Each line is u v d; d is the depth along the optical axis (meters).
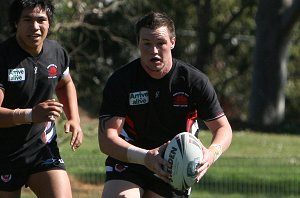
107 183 21.22
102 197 20.89
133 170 21.25
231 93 139.50
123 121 20.95
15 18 21.09
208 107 21.12
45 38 21.77
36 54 21.45
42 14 21.00
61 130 46.53
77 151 54.03
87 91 83.88
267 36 110.88
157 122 21.05
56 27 45.62
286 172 50.50
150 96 20.78
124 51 86.69
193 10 127.31
